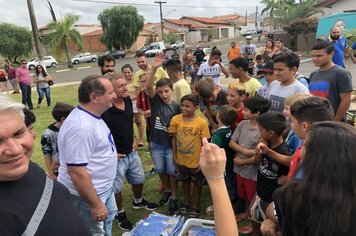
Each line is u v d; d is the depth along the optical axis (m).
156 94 3.71
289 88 3.25
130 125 3.39
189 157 3.41
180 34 58.56
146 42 51.09
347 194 1.05
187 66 12.37
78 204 2.46
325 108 1.88
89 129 2.33
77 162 2.27
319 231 1.07
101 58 4.76
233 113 3.32
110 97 2.46
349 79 3.35
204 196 3.96
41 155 5.69
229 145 3.27
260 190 2.70
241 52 14.05
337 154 1.08
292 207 1.15
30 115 2.79
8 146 1.10
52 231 1.12
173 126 3.51
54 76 22.33
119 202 3.41
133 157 3.52
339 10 21.97
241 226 3.28
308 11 29.95
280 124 2.54
